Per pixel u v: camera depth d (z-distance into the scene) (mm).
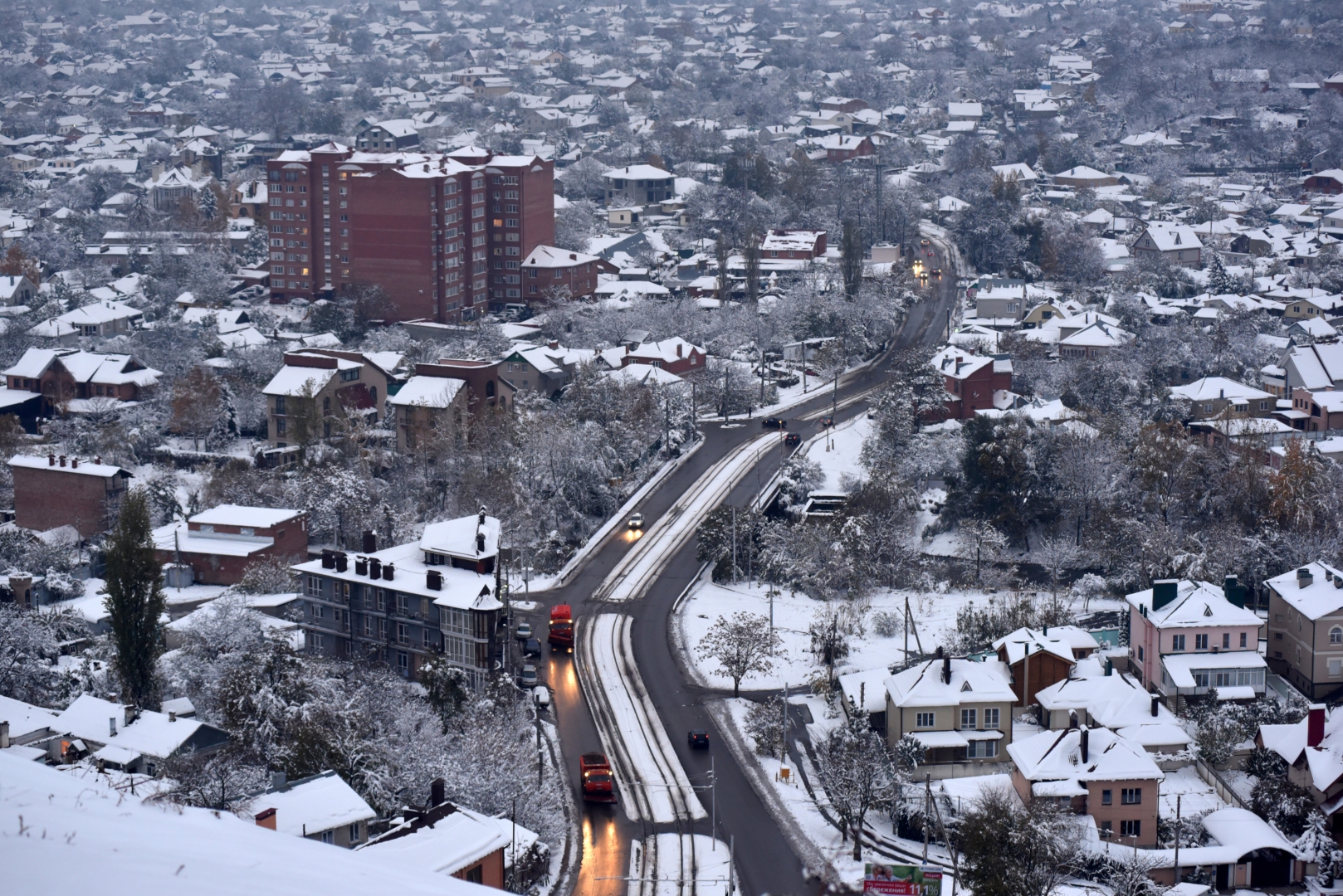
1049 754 95625
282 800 74250
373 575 122125
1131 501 159750
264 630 124562
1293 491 149625
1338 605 116312
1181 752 105750
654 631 134375
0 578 143375
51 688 110750
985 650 125375
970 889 82562
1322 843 90750
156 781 53438
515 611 138875
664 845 94562
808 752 109438
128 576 106188
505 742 98500
